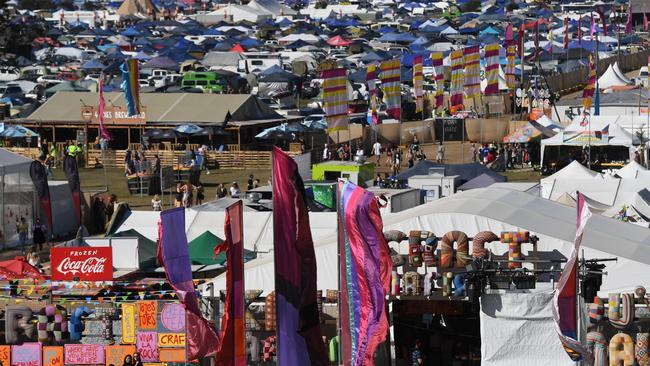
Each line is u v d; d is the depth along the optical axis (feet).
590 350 235.20
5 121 634.43
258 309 253.85
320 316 257.14
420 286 246.27
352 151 605.31
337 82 487.61
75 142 617.21
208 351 246.06
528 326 236.63
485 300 237.66
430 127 631.97
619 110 637.71
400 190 394.52
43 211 414.21
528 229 266.16
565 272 212.64
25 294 279.49
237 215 218.59
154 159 566.36
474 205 280.31
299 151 574.15
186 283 236.84
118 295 266.16
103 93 648.38
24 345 255.29
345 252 219.41
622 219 342.85
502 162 561.43
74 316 256.73
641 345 236.22
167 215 235.20
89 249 263.08
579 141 540.11
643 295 240.32
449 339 255.50
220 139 618.85
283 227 213.46
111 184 539.70
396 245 270.46
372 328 217.15
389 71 595.88
